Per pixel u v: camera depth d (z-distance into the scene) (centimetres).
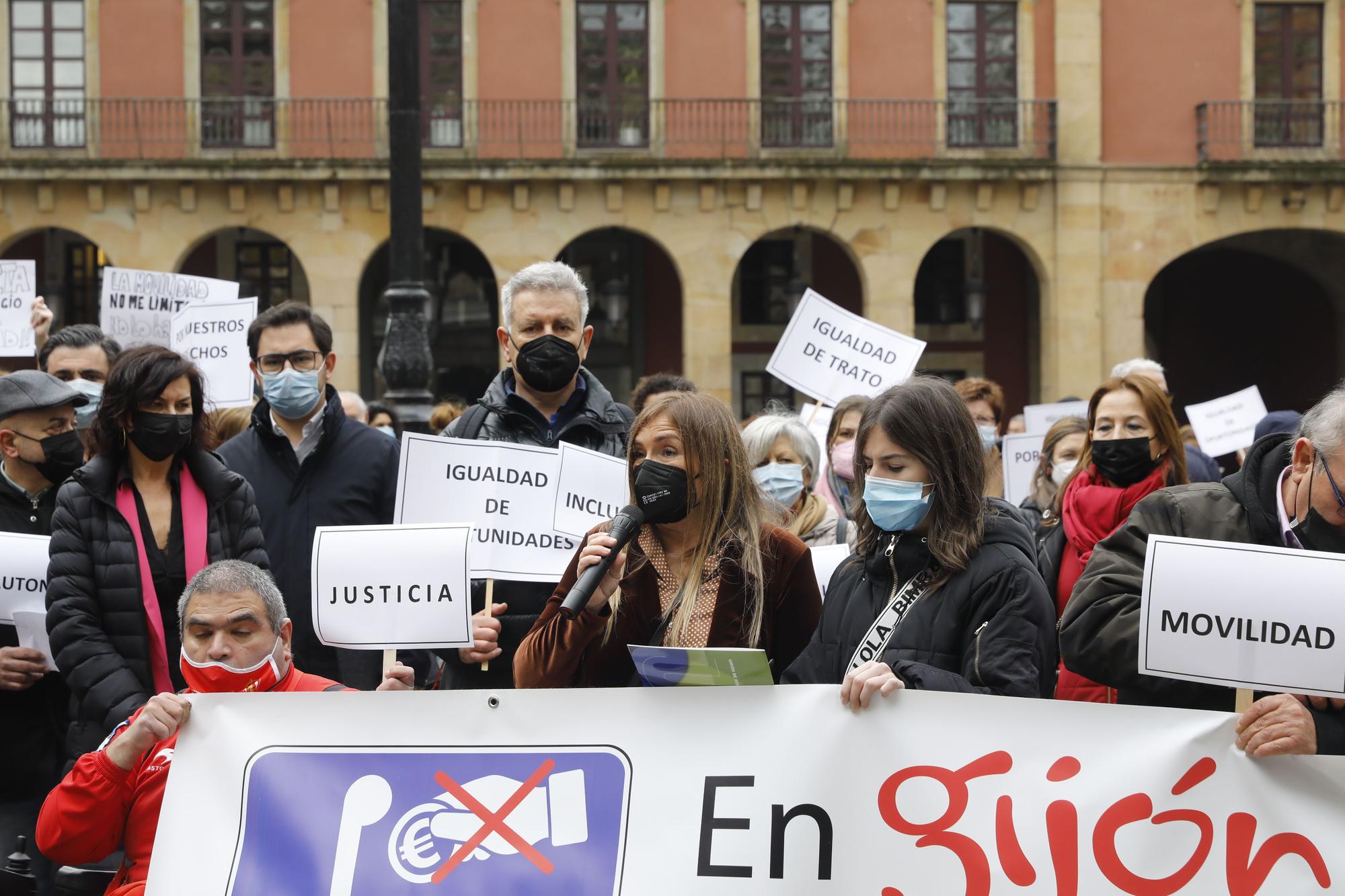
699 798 371
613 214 2673
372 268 2917
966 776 363
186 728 393
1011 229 2717
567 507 516
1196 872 355
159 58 2675
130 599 482
